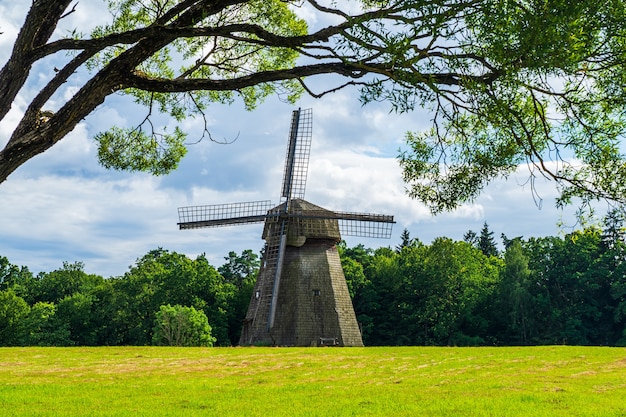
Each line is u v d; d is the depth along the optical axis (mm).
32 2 9414
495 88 9656
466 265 114750
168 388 30172
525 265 110750
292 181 61938
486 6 8961
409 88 9930
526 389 29297
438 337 107500
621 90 10133
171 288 104125
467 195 11992
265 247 61750
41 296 127125
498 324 111750
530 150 10578
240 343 60500
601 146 10656
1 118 9352
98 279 133875
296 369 38469
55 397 26859
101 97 9609
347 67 10086
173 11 10234
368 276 122062
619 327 111188
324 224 60062
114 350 48062
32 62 9461
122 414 22219
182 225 63281
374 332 112062
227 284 111375
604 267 113062
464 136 10555
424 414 22078
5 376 34500
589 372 36594
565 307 109625
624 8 9039
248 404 24906
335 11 9953
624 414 21812
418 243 126438
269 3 14898
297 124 63375
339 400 25875
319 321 57625
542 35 8758
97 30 15031
